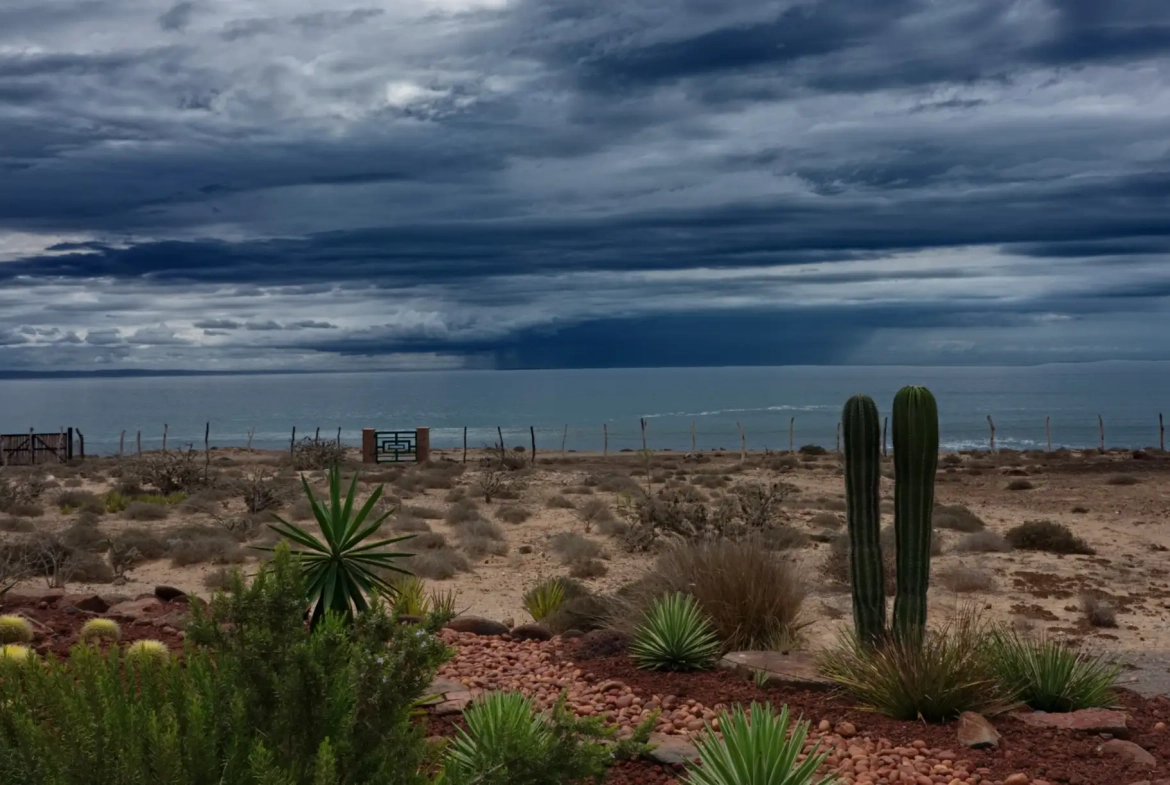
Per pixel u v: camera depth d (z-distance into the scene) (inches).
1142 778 215.3
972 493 1295.5
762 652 317.1
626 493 1160.2
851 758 225.1
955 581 636.1
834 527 936.3
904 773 214.1
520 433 4537.4
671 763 216.8
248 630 129.7
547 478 1470.2
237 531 864.9
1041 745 237.9
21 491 1084.5
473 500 1170.0
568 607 421.1
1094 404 7711.6
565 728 135.9
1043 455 1959.9
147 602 399.2
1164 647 470.6
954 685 259.0
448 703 255.9
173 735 110.3
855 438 310.3
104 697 123.6
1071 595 617.6
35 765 111.9
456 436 4325.8
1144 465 1684.3
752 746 179.2
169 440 4234.7
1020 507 1141.7
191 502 1053.8
